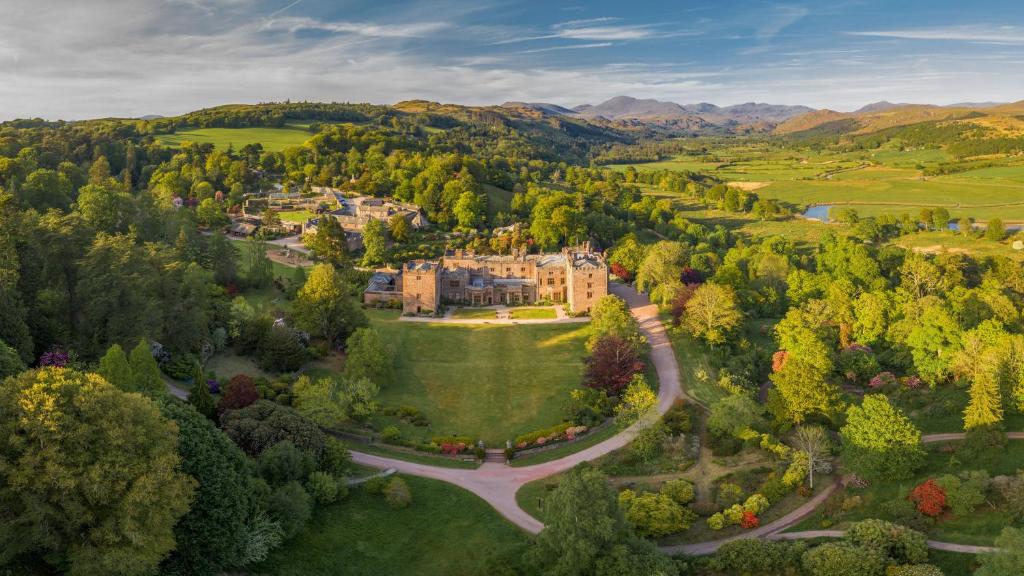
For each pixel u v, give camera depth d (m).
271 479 80.19
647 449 103.19
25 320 100.19
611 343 129.62
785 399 108.94
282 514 73.75
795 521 84.88
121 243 113.31
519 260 193.88
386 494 87.81
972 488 78.50
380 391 127.62
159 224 183.88
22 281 105.19
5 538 52.28
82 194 177.25
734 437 106.75
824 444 97.44
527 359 145.12
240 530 66.25
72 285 109.81
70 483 53.84
